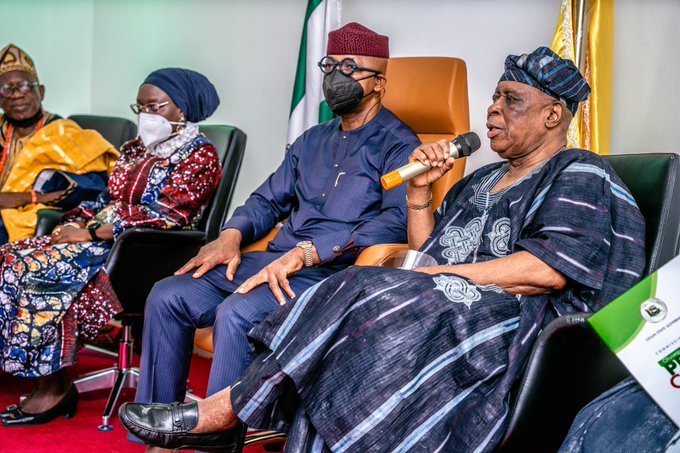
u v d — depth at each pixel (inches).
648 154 83.4
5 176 155.9
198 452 95.7
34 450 108.6
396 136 110.0
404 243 103.1
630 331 58.2
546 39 133.3
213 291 102.8
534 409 66.5
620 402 62.0
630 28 120.0
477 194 89.9
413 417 68.4
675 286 57.5
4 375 150.9
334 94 110.2
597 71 116.4
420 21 148.2
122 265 121.6
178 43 189.5
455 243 88.2
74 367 153.8
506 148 86.6
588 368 67.3
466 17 142.4
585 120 115.2
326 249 99.0
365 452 67.1
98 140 153.3
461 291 72.3
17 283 119.1
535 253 76.2
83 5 206.2
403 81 123.0
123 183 130.9
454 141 87.8
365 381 67.7
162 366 99.7
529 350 73.0
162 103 128.9
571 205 77.7
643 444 59.7
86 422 123.1
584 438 62.5
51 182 149.3
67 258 121.4
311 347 69.7
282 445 113.2
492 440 66.8
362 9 155.4
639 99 118.8
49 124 152.3
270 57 172.9
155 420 76.3
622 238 77.7
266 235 115.6
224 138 137.8
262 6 174.2
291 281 99.0
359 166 109.3
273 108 172.6
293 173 117.3
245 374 73.8
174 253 126.2
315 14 147.7
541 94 84.7
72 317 121.2
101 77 205.2
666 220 78.9
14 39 197.5
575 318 66.1
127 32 199.2
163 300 99.7
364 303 69.9
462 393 70.2
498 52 139.0
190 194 127.5
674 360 57.2
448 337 70.4
